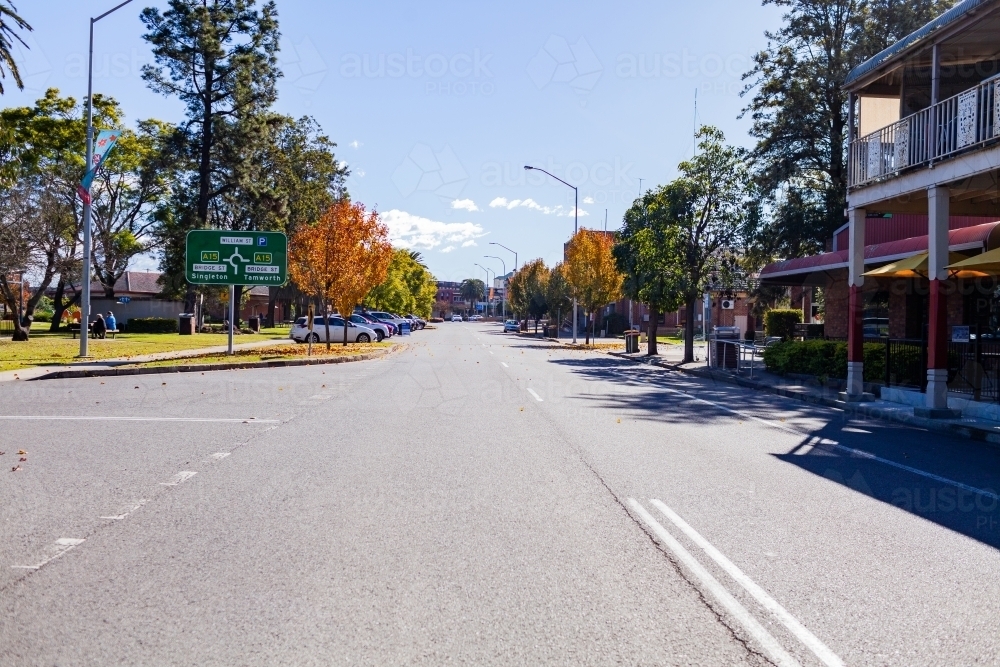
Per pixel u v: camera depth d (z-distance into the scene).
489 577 5.36
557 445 10.80
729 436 12.07
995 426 12.92
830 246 36.53
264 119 48.75
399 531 6.46
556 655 4.15
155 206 56.34
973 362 16.50
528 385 20.05
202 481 8.27
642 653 4.19
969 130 14.05
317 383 19.97
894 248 22.00
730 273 32.19
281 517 6.86
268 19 47.72
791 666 4.06
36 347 32.41
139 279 78.19
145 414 13.63
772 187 37.69
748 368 27.42
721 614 4.75
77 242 39.97
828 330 29.78
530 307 78.19
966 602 5.02
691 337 31.92
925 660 4.16
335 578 5.31
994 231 17.88
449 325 123.75
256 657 4.10
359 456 9.77
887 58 16.42
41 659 4.07
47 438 10.96
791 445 11.33
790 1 37.75
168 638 4.33
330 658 4.10
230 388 18.42
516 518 6.91
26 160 42.78
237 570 5.45
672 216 31.28
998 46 15.52
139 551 5.86
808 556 5.93
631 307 66.88
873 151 17.27
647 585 5.23
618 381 22.45
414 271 107.88
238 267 28.06
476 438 11.30
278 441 10.87
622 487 8.21
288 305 98.38
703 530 6.60
